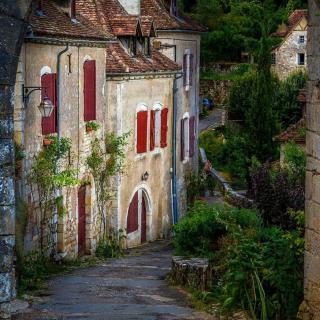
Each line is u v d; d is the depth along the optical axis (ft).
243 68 244.42
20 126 68.95
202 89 242.37
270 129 153.79
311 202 39.55
